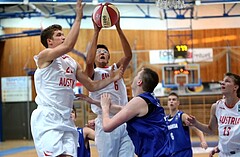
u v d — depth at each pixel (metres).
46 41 3.86
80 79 3.97
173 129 5.29
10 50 17.06
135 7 16.70
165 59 16.11
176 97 5.62
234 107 4.57
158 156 3.50
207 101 15.82
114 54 16.52
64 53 3.59
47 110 3.67
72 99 3.84
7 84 16.95
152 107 3.50
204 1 12.63
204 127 4.89
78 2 3.60
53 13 15.66
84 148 4.75
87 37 16.66
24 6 16.31
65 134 3.74
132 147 4.81
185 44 15.94
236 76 4.54
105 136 4.78
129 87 15.50
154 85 3.61
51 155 3.59
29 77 16.81
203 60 16.34
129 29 16.86
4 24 16.88
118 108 4.01
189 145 5.30
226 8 16.56
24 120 16.80
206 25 16.88
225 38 16.80
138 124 3.51
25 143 15.21
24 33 15.30
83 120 15.46
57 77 3.69
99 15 4.35
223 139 4.64
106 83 4.05
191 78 15.14
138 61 16.42
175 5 10.35
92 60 4.50
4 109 16.89
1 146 14.37
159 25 16.95
